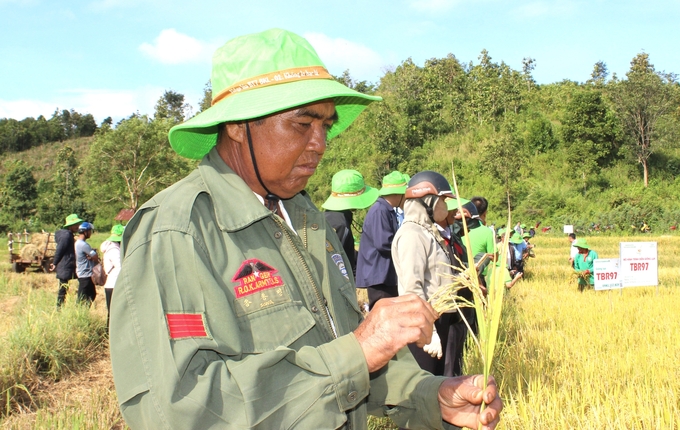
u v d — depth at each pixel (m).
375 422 4.59
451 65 85.62
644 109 56.88
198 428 1.20
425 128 64.06
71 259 11.30
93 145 46.03
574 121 58.50
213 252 1.46
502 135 57.19
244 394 1.24
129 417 1.29
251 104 1.53
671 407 4.68
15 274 19.77
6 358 6.80
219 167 1.63
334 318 1.72
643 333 7.76
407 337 1.40
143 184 46.12
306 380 1.33
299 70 1.60
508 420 4.39
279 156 1.64
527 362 5.75
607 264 11.44
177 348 1.26
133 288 1.36
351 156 58.41
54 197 65.06
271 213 1.59
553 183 53.94
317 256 1.81
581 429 4.26
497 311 1.72
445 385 1.77
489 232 5.81
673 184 54.19
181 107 104.44
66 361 7.51
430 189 4.16
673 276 17.48
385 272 5.39
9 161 126.38
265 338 1.45
